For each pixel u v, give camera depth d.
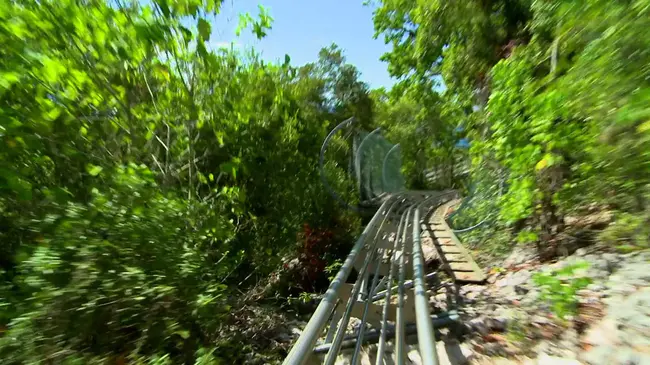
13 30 3.54
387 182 33.97
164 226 4.11
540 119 4.43
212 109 6.25
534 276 4.42
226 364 4.82
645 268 4.60
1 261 3.34
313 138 12.85
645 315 3.64
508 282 6.47
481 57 11.64
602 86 2.23
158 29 4.16
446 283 7.87
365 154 26.30
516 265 7.31
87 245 3.12
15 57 3.48
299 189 10.81
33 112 3.54
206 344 4.24
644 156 2.21
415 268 5.21
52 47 4.04
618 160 2.39
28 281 2.77
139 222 3.78
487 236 9.87
